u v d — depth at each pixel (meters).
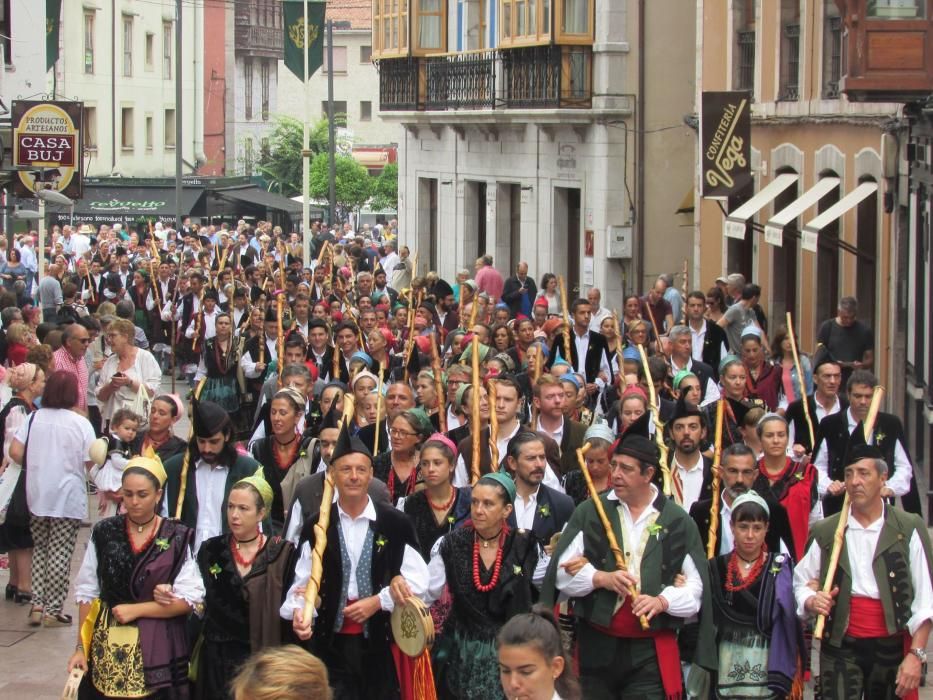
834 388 15.52
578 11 39.03
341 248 45.03
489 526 10.48
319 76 105.81
